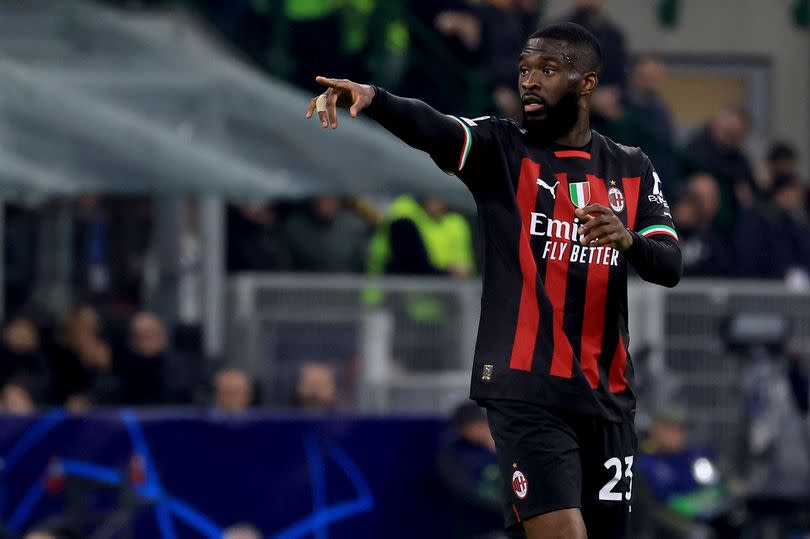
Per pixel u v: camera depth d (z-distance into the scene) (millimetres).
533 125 16297
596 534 16438
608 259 16172
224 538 31672
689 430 34844
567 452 15867
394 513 33000
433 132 15656
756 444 36844
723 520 34125
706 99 62844
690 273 43656
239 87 36344
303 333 39031
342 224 42031
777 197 47594
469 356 39344
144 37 38562
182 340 37500
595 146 16516
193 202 44062
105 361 35938
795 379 38844
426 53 46250
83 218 45219
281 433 32281
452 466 32062
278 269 41438
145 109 36250
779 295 40781
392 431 33125
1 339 35719
